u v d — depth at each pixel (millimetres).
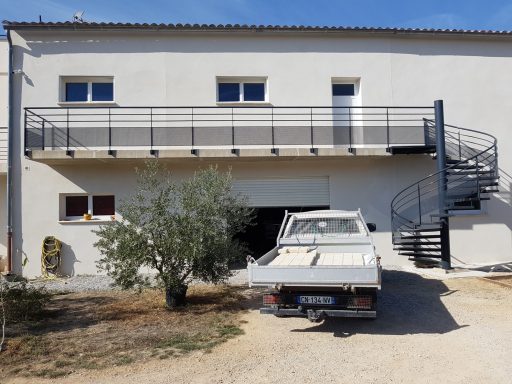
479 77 13359
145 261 7480
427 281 10211
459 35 13133
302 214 8727
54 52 12219
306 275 6082
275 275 6176
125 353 5465
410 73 13133
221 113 12461
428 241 12461
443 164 11438
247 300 8430
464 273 10922
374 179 12672
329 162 12625
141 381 4621
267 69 12742
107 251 7582
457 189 12266
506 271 11336
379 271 6043
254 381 4594
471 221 12945
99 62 12320
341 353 5457
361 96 12938
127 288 7562
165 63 12461
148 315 7324
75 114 12102
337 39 12953
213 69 12586
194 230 7402
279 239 8438
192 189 7848
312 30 12656
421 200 12719
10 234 11555
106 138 11688
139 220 7504
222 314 7371
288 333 6348
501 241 12992
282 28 12578
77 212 12188
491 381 4523
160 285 7664
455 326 6613
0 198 12906
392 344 5801
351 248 8203
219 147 12008
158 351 5539
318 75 12844
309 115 12734
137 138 11781
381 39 13078
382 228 12586
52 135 11539
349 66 12945
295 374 4770
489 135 12305
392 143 12469
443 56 13281
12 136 11852
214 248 7492
